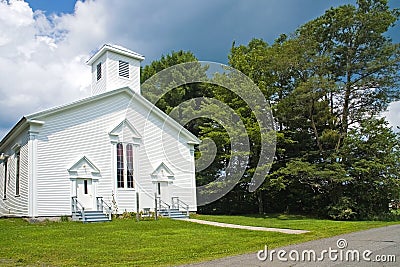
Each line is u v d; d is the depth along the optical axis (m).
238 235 13.20
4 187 21.91
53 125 18.22
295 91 26.34
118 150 20.52
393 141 24.84
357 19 27.22
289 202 29.77
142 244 11.21
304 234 12.94
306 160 27.45
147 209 21.03
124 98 21.34
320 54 29.09
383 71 27.03
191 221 18.05
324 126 29.25
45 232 13.59
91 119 19.67
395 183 24.05
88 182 19.06
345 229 14.35
